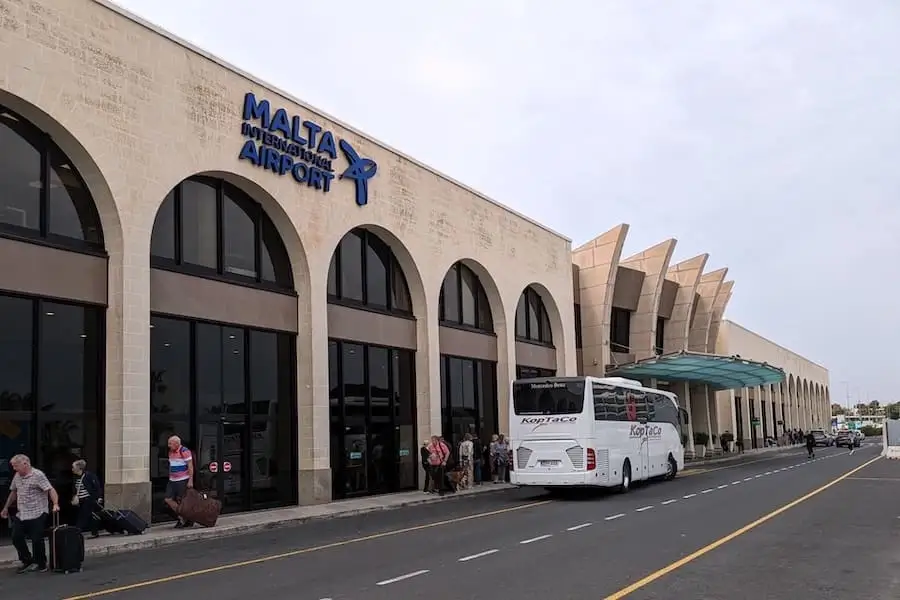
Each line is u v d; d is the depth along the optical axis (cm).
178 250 1966
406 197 2817
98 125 1733
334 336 2450
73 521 1648
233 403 2084
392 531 1672
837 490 2475
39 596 1031
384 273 2780
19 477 1262
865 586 1005
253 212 2241
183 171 1938
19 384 1581
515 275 3556
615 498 2411
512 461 2553
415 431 2842
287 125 2278
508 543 1427
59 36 1667
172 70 1934
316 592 1005
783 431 8862
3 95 1561
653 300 5128
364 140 2622
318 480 2266
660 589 989
